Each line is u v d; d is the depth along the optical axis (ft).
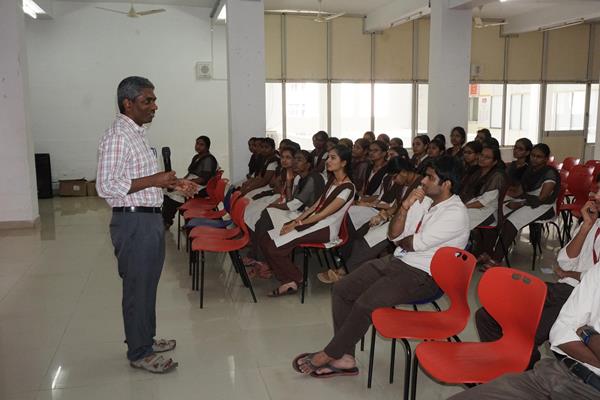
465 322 7.30
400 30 34.17
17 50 19.49
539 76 36.68
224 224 15.17
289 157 14.93
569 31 36.52
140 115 8.20
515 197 16.30
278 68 32.78
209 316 11.26
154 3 29.86
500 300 6.44
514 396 5.09
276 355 9.37
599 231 7.27
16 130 19.98
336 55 33.50
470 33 23.73
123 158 7.95
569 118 38.19
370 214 13.47
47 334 10.39
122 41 29.96
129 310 8.60
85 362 9.16
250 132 21.63
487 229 14.53
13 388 8.27
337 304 8.82
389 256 9.03
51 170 29.89
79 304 12.09
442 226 7.99
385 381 8.42
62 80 29.48
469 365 6.10
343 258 13.05
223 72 31.58
